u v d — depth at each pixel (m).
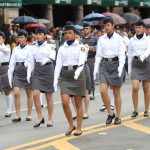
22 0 61.09
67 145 23.25
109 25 27.25
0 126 29.11
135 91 29.55
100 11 83.25
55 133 26.33
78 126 25.34
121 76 27.39
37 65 28.11
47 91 28.09
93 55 34.72
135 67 29.53
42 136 25.67
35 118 31.34
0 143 24.48
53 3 63.41
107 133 25.67
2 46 32.38
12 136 26.03
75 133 25.30
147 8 95.50
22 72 30.08
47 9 70.88
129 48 29.61
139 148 22.50
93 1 71.12
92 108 34.25
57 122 29.50
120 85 27.45
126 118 29.69
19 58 30.05
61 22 78.81
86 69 29.73
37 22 54.72
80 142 23.81
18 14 63.88
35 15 71.25
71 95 24.98
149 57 29.47
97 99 38.66
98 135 25.25
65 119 30.45
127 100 37.56
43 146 23.20
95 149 22.44
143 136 24.88
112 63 27.33
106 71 27.50
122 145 23.08
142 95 39.50
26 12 70.38
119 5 77.25
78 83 24.78
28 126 28.70
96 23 59.12
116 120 27.95
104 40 27.44
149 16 95.69
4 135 26.41
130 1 80.94
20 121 30.42
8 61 32.56
